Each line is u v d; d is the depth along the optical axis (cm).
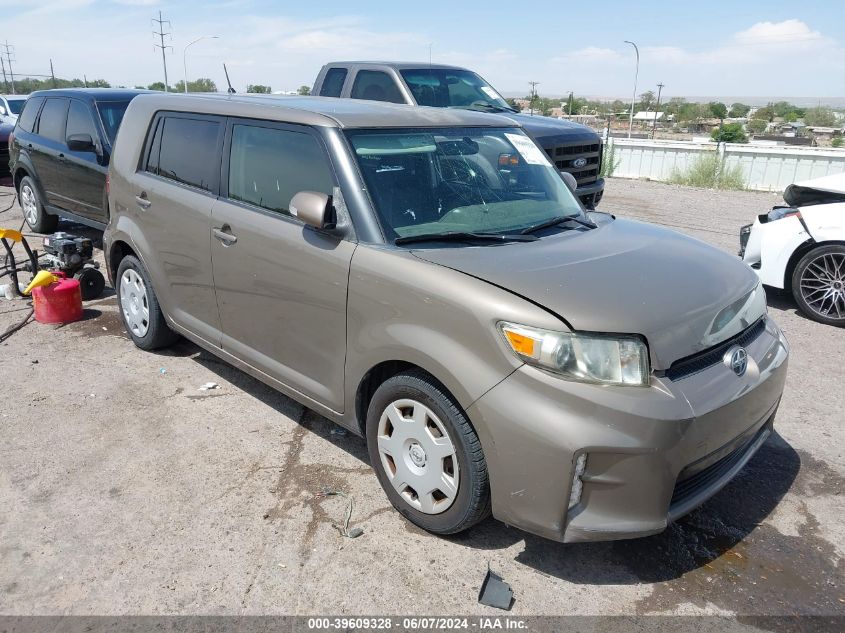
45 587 285
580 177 898
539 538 321
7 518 328
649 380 269
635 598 285
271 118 384
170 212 445
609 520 269
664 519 273
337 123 354
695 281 313
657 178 1777
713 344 294
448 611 276
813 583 296
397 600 281
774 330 352
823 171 1521
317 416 433
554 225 375
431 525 313
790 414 449
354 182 335
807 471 382
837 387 492
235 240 391
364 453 391
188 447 393
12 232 627
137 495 347
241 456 385
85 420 421
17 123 927
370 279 316
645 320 274
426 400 299
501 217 363
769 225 661
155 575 292
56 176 828
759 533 328
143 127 487
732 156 1638
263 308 382
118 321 597
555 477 264
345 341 333
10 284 668
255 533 320
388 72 873
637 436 258
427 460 307
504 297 277
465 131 401
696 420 268
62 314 585
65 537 315
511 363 270
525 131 448
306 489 355
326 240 340
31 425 414
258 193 387
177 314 466
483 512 296
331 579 292
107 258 538
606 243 350
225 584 288
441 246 324
